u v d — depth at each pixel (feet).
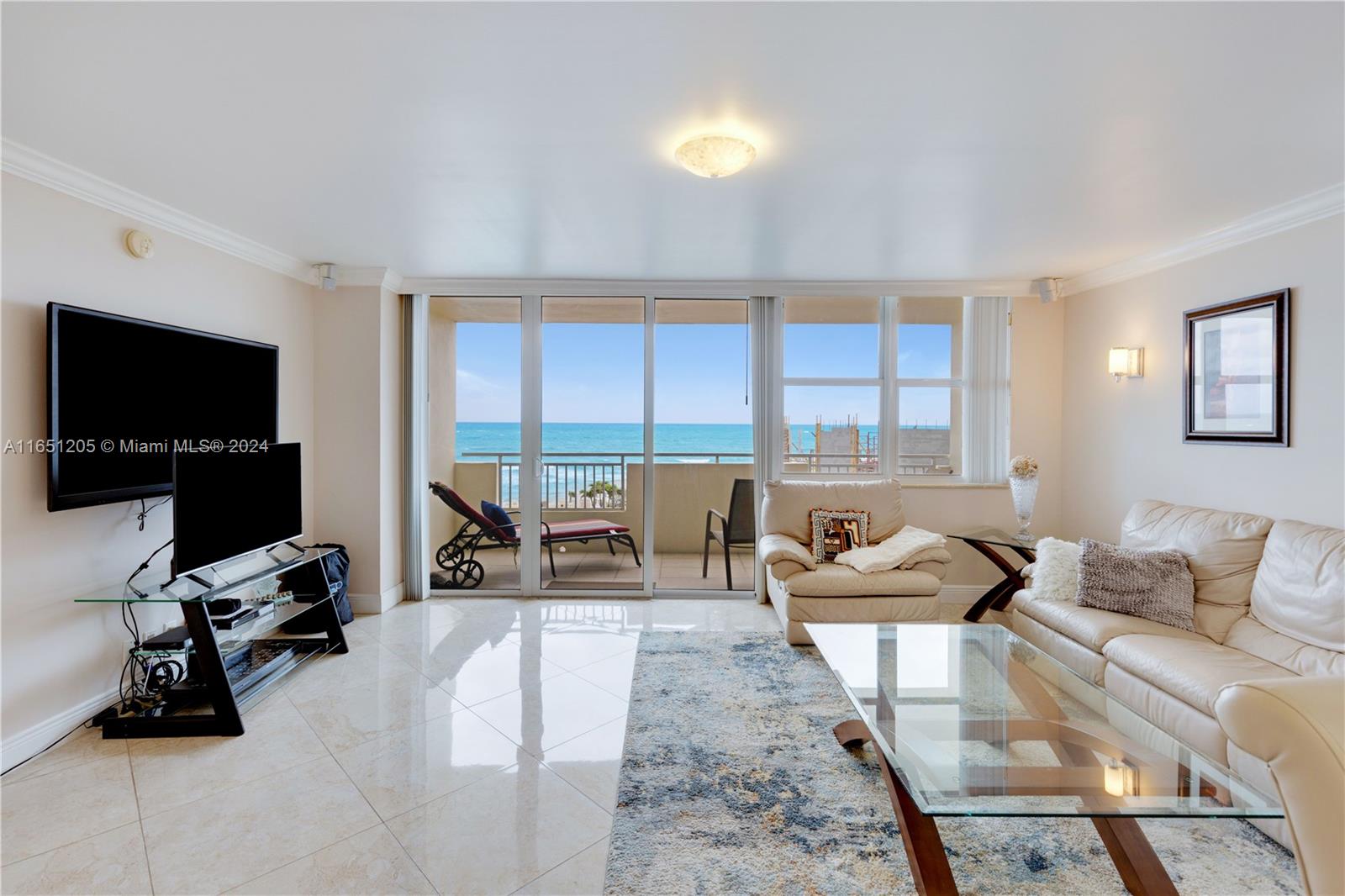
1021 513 12.89
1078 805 4.79
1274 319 9.18
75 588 8.05
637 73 5.68
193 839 6.01
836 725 8.43
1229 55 5.34
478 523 14.71
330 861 5.72
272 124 6.65
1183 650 7.77
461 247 11.41
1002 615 13.61
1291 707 3.19
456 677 9.97
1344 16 4.75
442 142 7.10
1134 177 8.03
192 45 5.19
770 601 14.34
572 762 7.46
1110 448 12.74
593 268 13.03
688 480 14.84
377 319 13.19
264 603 10.21
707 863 5.73
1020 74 5.67
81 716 8.14
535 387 14.76
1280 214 9.02
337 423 13.24
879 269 12.94
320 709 8.81
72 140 7.00
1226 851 6.04
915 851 5.35
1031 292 14.03
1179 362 11.04
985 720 6.41
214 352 10.07
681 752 7.70
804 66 5.56
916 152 7.32
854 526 12.83
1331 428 8.46
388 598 13.78
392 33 5.03
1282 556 8.23
